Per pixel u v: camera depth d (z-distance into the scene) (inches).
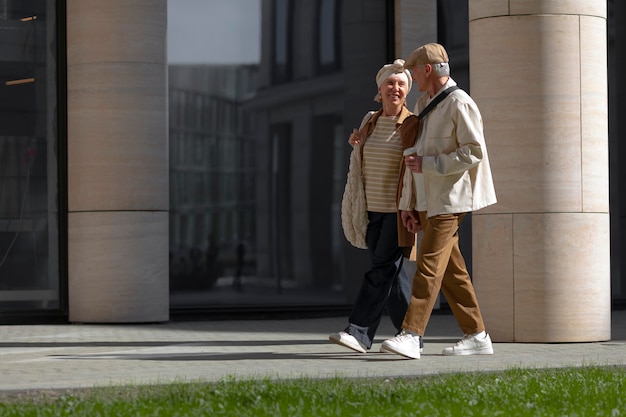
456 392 410.0
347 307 927.7
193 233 898.7
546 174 636.7
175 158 896.3
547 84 635.5
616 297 977.5
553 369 491.2
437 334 717.9
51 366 521.3
